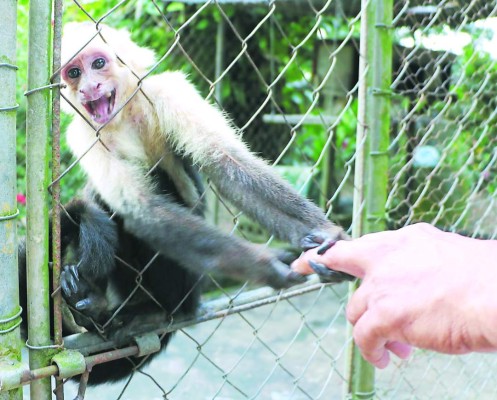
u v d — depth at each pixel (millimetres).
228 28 1528
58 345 302
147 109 536
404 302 195
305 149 1604
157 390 822
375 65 490
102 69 538
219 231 426
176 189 556
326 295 1303
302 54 1638
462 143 842
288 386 870
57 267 300
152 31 1419
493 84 821
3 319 280
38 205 288
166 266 453
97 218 435
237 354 984
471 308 183
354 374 514
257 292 434
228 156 492
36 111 280
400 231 219
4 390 276
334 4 1281
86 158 514
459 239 212
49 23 277
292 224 448
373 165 500
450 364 758
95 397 767
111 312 448
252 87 1613
